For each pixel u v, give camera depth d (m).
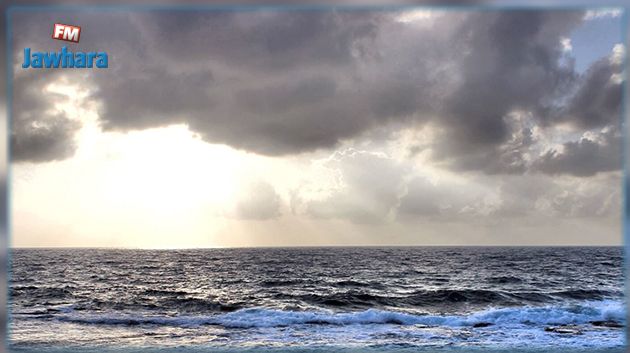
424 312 16.44
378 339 10.80
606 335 11.29
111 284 22.61
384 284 22.70
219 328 12.21
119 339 10.95
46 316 14.58
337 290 20.64
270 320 13.27
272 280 23.98
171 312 15.93
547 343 10.47
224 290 20.64
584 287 21.31
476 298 18.47
